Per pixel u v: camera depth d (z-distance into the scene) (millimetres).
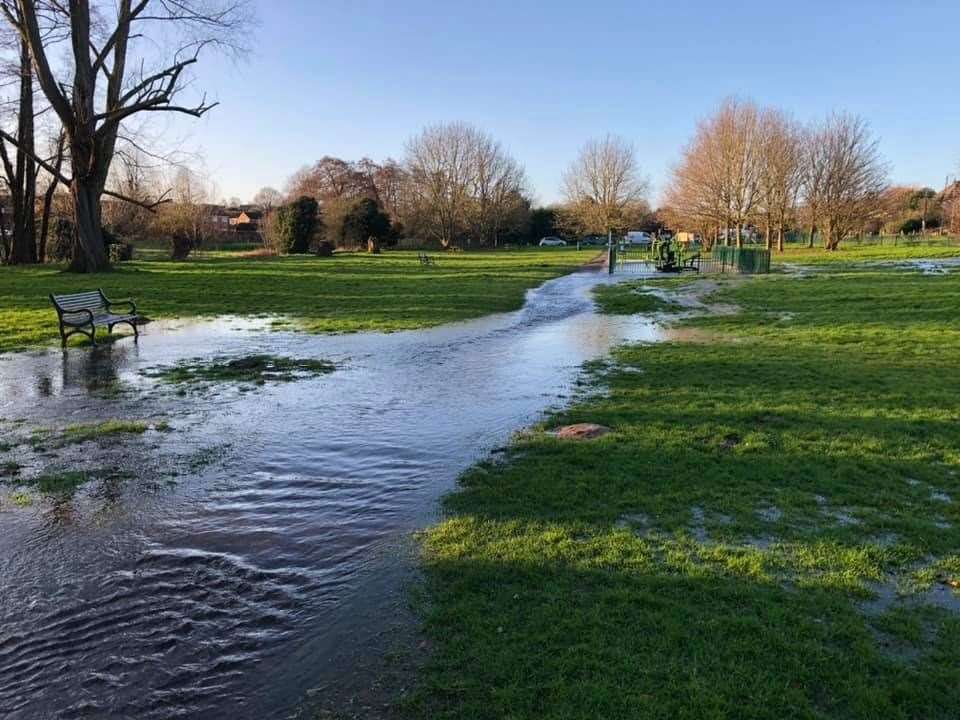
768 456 6699
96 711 3293
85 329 16281
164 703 3342
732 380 10234
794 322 16906
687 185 59344
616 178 79938
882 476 6160
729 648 3578
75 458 7008
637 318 18469
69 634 3930
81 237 31672
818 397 9047
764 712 3111
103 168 31859
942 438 7211
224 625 4004
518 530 5125
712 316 18516
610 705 3168
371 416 8617
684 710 3119
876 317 17438
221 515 5602
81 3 30047
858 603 4070
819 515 5328
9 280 27547
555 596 4137
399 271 36656
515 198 84938
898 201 79062
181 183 52531
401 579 4477
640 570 4441
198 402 9383
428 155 79875
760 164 56531
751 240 80750
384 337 15367
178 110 30484
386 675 3490
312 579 4527
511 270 38125
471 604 4094
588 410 8602
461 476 6367
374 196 93875
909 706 3180
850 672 3400
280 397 9680
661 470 6320
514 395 9656
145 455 7109
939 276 28625
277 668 3592
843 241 86875
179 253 51906
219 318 18594
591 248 83625
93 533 5262
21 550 4973
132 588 4441
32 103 39750
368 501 5848
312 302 22031
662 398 9164
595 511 5422
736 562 4527
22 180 40375
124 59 33094
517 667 3477
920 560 4625
